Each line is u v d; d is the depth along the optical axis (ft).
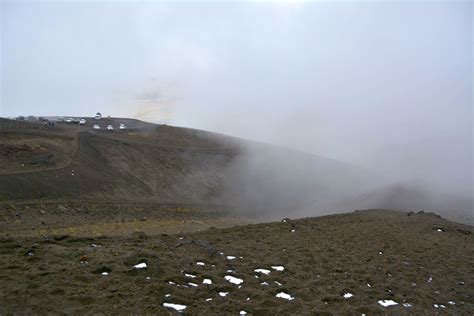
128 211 147.54
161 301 32.58
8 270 36.42
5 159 166.71
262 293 37.32
